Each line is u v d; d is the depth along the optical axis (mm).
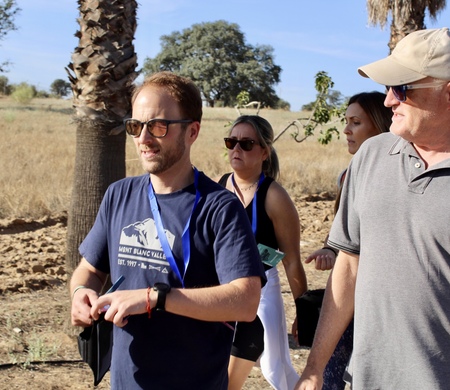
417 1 9094
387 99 2398
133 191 2498
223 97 80625
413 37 2326
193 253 2344
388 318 2320
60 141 24406
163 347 2346
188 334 2342
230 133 3734
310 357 2740
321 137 8508
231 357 3500
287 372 3623
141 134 2348
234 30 83125
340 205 2652
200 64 79312
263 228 3639
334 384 3051
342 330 2740
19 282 6738
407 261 2273
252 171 3703
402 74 2264
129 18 4941
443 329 2248
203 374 2371
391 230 2322
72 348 5133
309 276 7566
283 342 3600
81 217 5023
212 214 2344
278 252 3461
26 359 4836
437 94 2244
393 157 2408
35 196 11172
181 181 2414
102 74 4863
